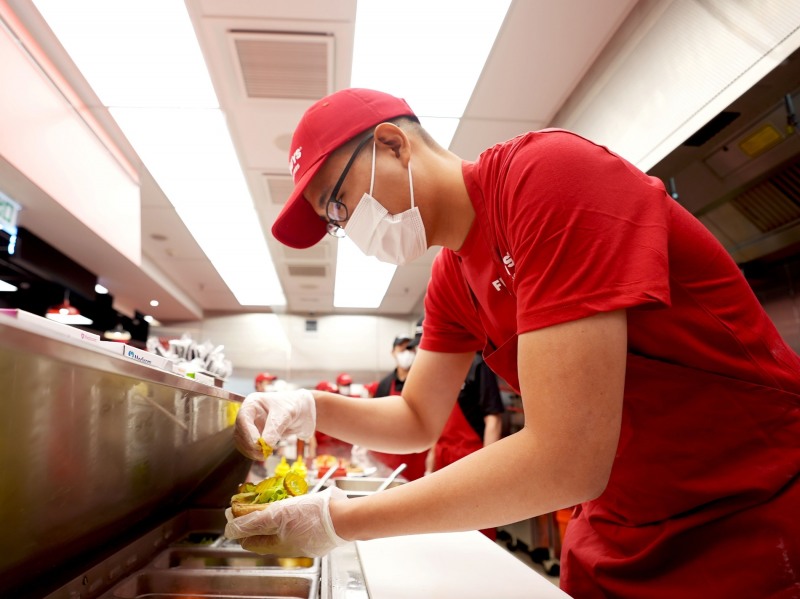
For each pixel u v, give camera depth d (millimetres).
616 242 658
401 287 6527
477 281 994
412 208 957
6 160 2195
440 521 686
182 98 2621
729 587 750
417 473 3758
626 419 841
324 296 6988
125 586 981
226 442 1488
